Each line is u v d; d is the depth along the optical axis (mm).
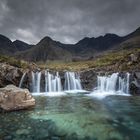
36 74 42000
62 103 25906
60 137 12266
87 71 47969
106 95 35219
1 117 16703
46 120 16094
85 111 20375
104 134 12945
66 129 13867
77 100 28938
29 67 47094
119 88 39406
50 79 43594
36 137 12172
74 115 18266
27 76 40719
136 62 45188
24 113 18453
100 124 15320
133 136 12609
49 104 24734
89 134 12852
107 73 44219
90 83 45062
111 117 17766
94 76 45281
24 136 12336
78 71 50500
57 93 39344
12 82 38812
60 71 46719
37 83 41719
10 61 47344
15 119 16188
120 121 16406
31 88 40781
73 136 12445
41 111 19719
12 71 39594
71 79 46656
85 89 45188
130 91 36844
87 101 27984
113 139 12016
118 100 28844
